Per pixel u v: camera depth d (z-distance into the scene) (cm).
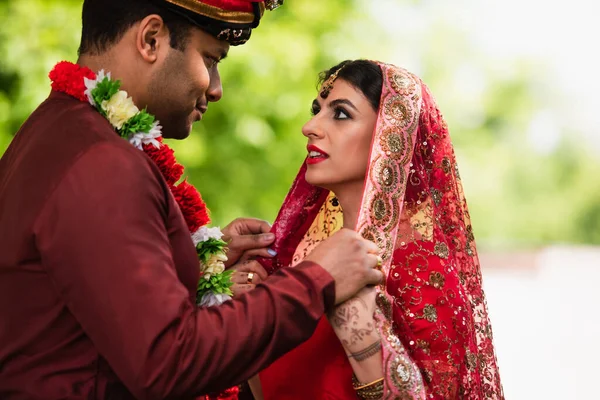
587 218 2300
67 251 210
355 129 298
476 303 305
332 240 238
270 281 227
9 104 692
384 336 254
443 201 302
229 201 758
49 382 218
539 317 877
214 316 216
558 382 696
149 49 241
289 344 222
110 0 242
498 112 1964
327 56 773
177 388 207
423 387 256
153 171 227
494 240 1981
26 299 219
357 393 259
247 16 252
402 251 288
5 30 682
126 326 204
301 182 325
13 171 230
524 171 2100
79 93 239
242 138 738
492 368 302
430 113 301
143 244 210
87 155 218
